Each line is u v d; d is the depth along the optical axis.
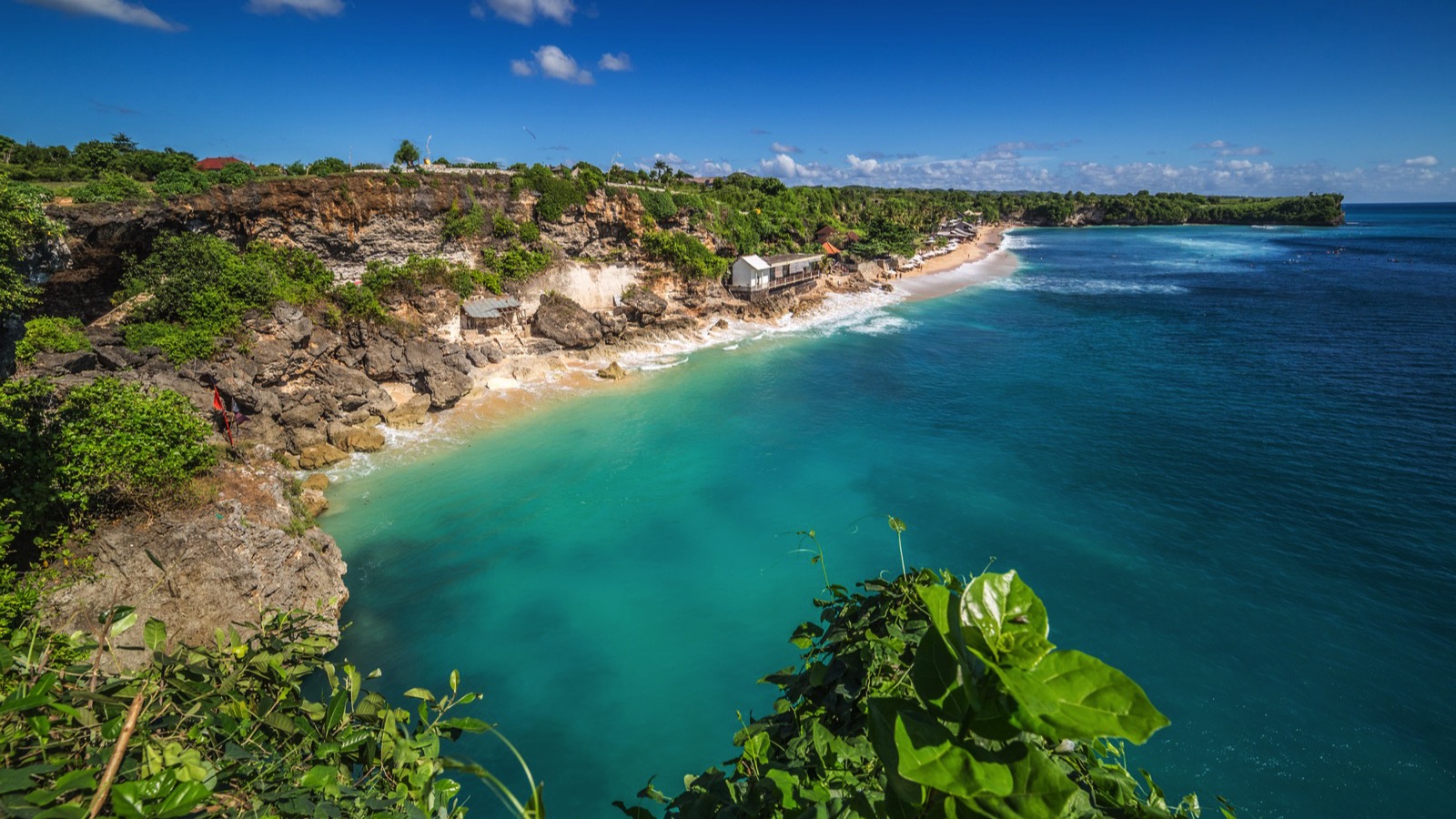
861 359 60.22
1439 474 35.78
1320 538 30.36
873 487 36.09
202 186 49.00
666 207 66.38
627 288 62.00
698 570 29.30
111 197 40.34
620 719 21.52
